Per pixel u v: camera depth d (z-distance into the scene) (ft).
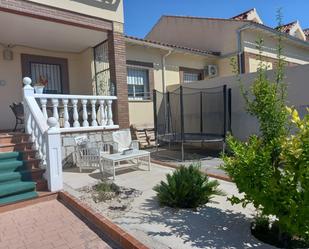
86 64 38.68
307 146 11.14
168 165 27.71
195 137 34.30
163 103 45.27
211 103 37.93
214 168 26.73
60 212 17.10
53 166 19.72
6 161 20.74
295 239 13.00
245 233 13.47
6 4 24.11
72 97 27.86
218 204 17.10
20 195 18.54
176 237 13.04
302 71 28.40
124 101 31.68
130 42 39.32
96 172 25.46
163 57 45.55
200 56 49.62
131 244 12.28
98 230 14.64
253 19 56.54
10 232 14.70
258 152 13.14
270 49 51.57
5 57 34.22
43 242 13.57
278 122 13.74
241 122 34.04
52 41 34.42
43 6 26.13
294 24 63.16
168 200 16.71
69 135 27.66
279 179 12.26
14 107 29.66
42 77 36.96
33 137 23.34
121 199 18.16
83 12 28.66
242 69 46.70
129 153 25.21
